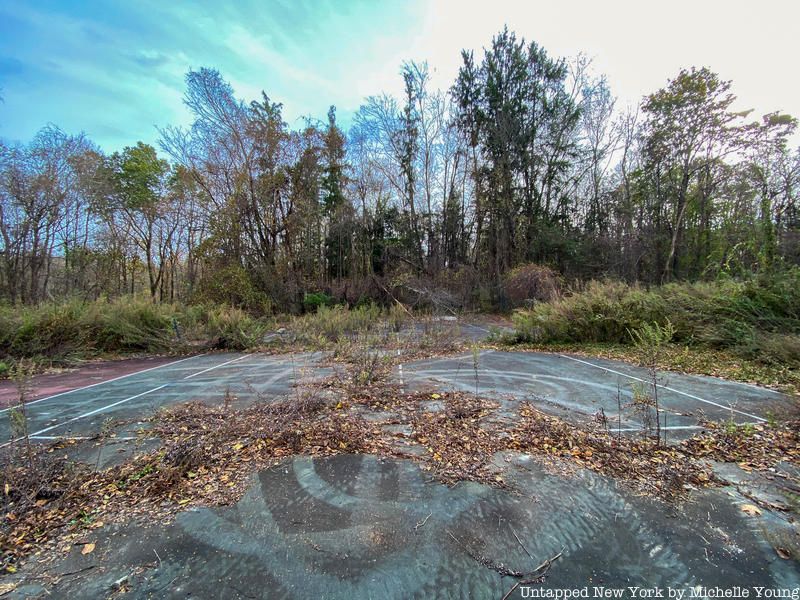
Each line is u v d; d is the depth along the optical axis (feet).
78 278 60.90
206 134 59.82
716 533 7.01
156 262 81.10
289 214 62.34
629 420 12.86
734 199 62.64
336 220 67.05
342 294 59.57
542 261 60.49
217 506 8.09
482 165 67.46
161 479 9.00
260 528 7.34
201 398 16.52
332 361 23.66
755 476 9.02
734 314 24.50
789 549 6.56
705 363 20.98
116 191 66.64
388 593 5.75
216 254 53.42
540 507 7.89
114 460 10.36
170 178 73.00
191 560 6.51
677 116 58.85
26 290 51.19
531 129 65.26
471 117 68.23
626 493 8.38
